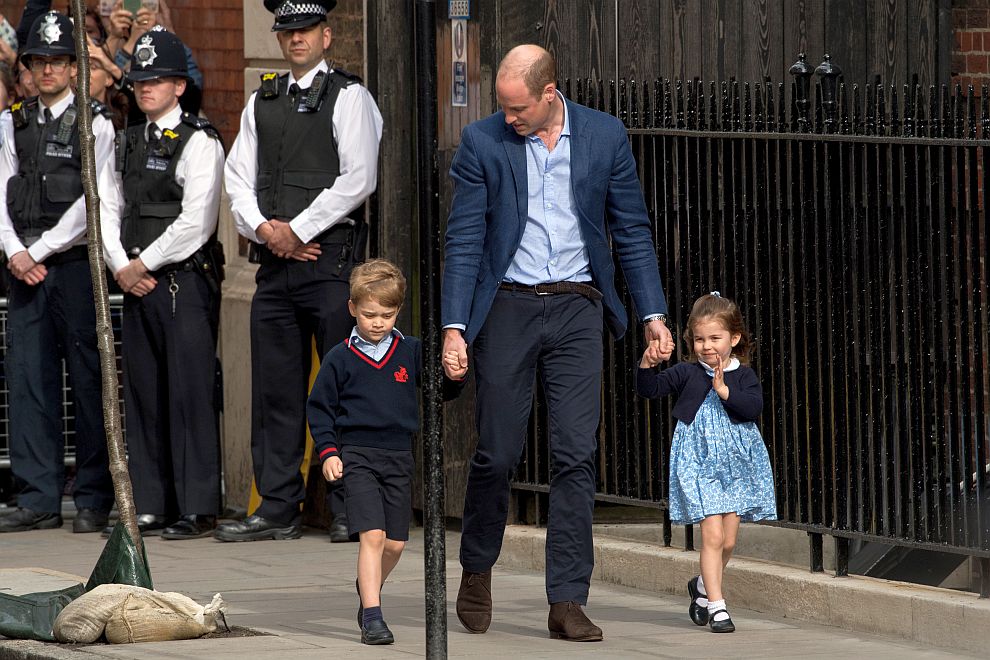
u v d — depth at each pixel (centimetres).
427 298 2206
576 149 2520
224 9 4534
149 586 2603
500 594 2934
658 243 3041
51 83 3712
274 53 3928
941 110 2569
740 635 2567
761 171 2850
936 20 3516
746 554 3319
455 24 3497
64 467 3897
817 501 2758
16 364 3791
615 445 3120
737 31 3384
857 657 2395
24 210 3738
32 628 2541
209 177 3628
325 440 2517
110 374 2717
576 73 3312
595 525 3262
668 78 3353
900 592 2562
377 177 3631
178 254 3622
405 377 2555
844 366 2711
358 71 3778
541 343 2528
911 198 2602
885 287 2652
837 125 2734
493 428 2523
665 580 2955
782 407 2806
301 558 3366
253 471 3688
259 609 2788
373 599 2473
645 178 3056
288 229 3475
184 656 2353
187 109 3897
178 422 3666
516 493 3319
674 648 2448
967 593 2548
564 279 2530
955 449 2561
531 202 2522
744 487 2627
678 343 3003
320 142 3491
